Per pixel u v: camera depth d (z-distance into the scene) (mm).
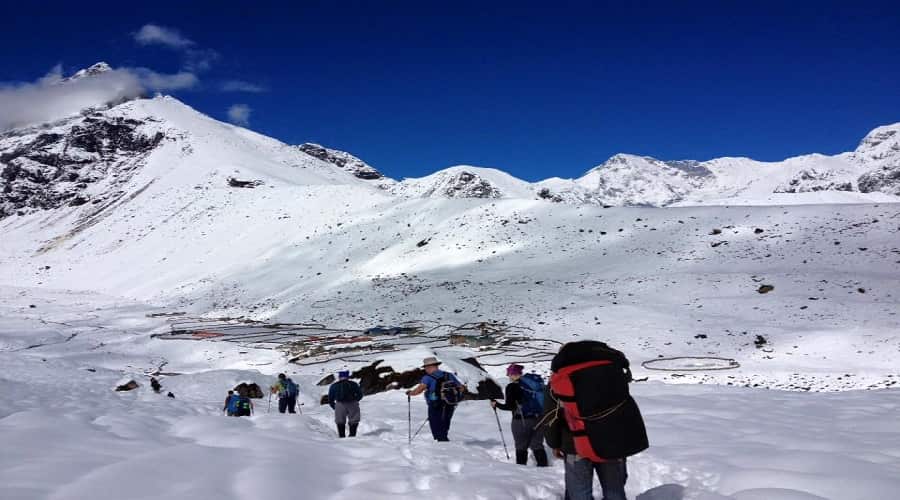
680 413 10305
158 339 47344
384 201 100562
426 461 5945
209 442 6012
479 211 83500
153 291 82188
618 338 38281
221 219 113750
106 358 40625
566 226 72500
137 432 6160
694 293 45656
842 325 35500
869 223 54344
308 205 107062
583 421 4414
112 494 3969
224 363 39969
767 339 35125
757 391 14562
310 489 4527
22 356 33719
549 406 4891
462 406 13797
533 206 81562
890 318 35469
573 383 4477
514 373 7227
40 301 79375
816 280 44031
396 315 51344
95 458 4883
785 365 30766
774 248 53000
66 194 177125
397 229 83562
